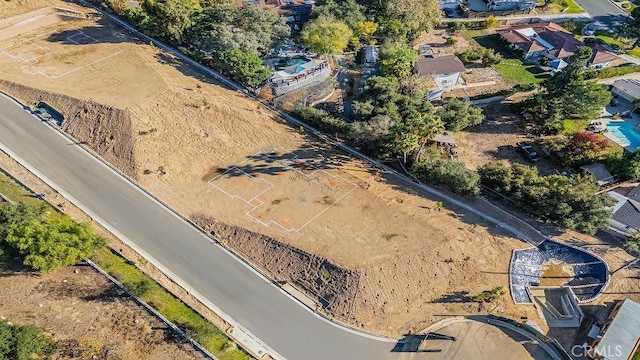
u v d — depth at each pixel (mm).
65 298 53688
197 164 72750
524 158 81125
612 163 76625
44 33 95688
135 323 52344
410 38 103938
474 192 70375
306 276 59625
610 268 63375
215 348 51781
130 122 75062
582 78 86188
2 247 54531
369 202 68062
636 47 109500
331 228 63906
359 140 78062
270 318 56125
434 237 63344
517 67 101875
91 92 80500
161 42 96875
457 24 112500
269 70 88562
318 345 54031
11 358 46375
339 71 95938
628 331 54562
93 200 66938
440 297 58969
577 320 58156
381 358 53312
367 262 59438
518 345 54969
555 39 105062
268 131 79062
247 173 71938
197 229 64812
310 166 73812
